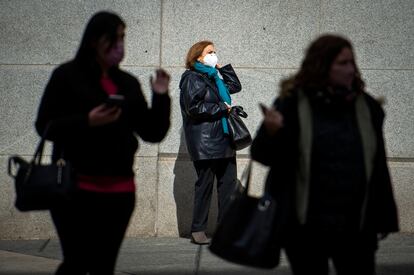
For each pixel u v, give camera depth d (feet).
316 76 22.30
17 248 44.09
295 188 22.15
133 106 25.14
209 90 43.88
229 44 47.60
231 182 44.62
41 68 46.78
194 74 43.98
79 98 24.30
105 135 24.18
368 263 22.57
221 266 38.42
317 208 21.90
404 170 47.75
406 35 47.85
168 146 47.44
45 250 43.45
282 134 22.13
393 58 47.91
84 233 24.39
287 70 47.67
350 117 22.40
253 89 47.73
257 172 47.39
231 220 22.57
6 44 46.68
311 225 21.85
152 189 47.16
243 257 22.07
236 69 47.67
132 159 24.99
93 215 24.32
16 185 24.20
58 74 24.64
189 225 47.44
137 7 47.03
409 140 48.03
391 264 38.65
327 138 21.94
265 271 37.11
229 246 22.25
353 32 47.75
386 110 47.96
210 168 44.42
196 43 44.93
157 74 25.02
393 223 22.57
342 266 22.67
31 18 46.70
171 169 47.32
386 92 47.88
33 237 47.01
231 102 47.14
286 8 47.60
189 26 47.32
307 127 21.93
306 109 22.15
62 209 24.13
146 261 39.86
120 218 24.70
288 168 22.41
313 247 22.20
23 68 46.70
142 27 47.14
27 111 46.73
